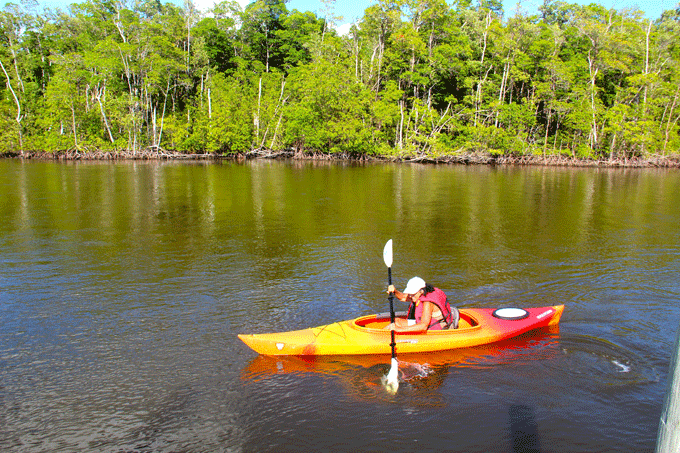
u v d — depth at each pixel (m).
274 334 5.28
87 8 62.06
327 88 47.00
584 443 3.75
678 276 8.27
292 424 4.02
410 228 12.49
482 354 5.20
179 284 7.75
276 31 68.00
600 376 4.74
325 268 8.76
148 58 49.53
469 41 57.81
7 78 50.09
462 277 8.22
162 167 35.47
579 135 50.06
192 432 3.94
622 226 12.91
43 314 6.46
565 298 7.12
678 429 1.90
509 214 14.81
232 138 48.69
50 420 4.12
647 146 46.09
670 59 52.34
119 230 11.87
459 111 53.12
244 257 9.47
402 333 5.18
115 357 5.24
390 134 50.91
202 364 5.07
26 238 10.89
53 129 48.47
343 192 20.27
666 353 5.27
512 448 3.69
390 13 51.47
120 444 3.80
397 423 4.00
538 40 52.94
